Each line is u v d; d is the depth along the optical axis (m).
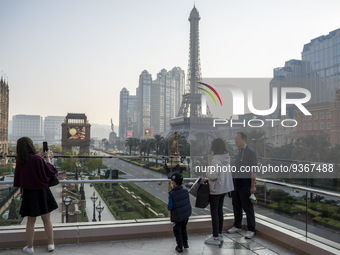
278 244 5.93
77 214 6.18
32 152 5.32
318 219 5.21
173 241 6.07
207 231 6.69
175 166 7.59
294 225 5.77
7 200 5.70
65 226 6.00
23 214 5.24
